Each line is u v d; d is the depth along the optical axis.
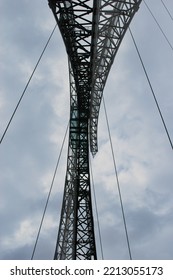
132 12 36.09
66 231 50.06
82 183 54.84
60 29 37.94
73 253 45.53
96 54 42.22
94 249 46.81
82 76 49.28
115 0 34.78
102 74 49.31
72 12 37.12
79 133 60.09
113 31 42.62
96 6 32.81
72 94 57.97
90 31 39.69
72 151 58.56
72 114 60.94
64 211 51.75
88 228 49.12
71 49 42.78
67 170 56.53
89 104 57.12
